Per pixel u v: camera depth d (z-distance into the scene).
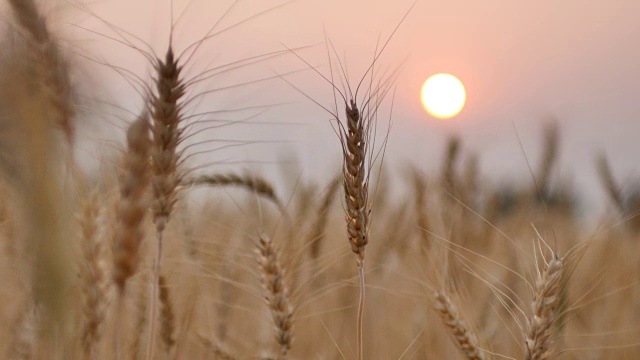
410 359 1.09
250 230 1.04
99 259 0.83
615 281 1.12
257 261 0.97
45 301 0.76
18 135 0.74
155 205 0.84
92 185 0.84
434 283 1.04
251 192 1.06
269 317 1.04
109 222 0.84
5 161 0.75
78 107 0.79
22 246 0.76
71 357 0.77
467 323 1.01
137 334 0.95
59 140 0.77
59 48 0.79
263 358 1.03
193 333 1.03
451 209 1.15
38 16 0.78
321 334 1.13
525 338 0.90
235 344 1.07
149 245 0.99
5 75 0.75
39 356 0.85
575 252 0.92
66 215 0.75
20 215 0.75
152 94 0.83
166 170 0.84
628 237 1.14
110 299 0.85
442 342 1.10
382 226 1.18
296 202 1.10
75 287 0.78
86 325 0.83
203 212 1.05
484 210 1.16
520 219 1.14
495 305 1.08
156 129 0.83
